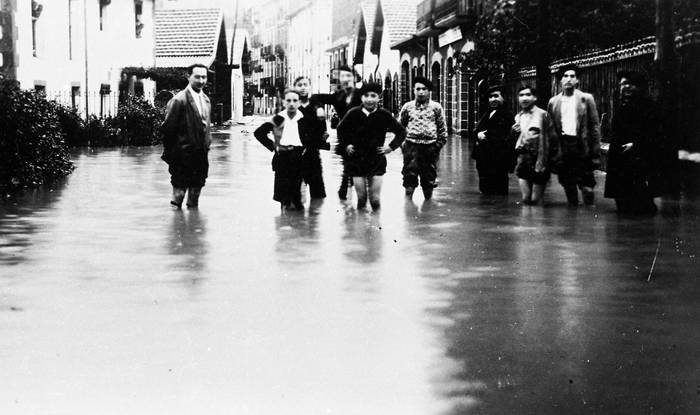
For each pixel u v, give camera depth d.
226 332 6.59
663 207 14.14
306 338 6.44
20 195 15.97
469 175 20.66
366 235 11.37
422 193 16.80
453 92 44.09
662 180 13.31
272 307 7.38
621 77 13.24
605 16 24.91
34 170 17.58
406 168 15.88
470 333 6.60
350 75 17.00
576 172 14.65
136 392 5.25
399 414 4.91
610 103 20.92
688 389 5.32
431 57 48.84
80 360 5.88
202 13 56.75
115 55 40.28
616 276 8.69
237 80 72.44
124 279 8.51
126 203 14.82
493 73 27.55
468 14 39.34
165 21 56.69
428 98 15.91
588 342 6.36
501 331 6.66
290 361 5.87
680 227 11.94
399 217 13.20
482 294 7.92
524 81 28.55
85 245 10.51
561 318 7.07
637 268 9.08
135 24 42.94
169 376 5.55
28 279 8.51
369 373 5.62
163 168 22.34
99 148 32.19
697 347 6.23
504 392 5.26
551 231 11.67
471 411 4.95
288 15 121.88
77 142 32.97
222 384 5.40
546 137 14.59
